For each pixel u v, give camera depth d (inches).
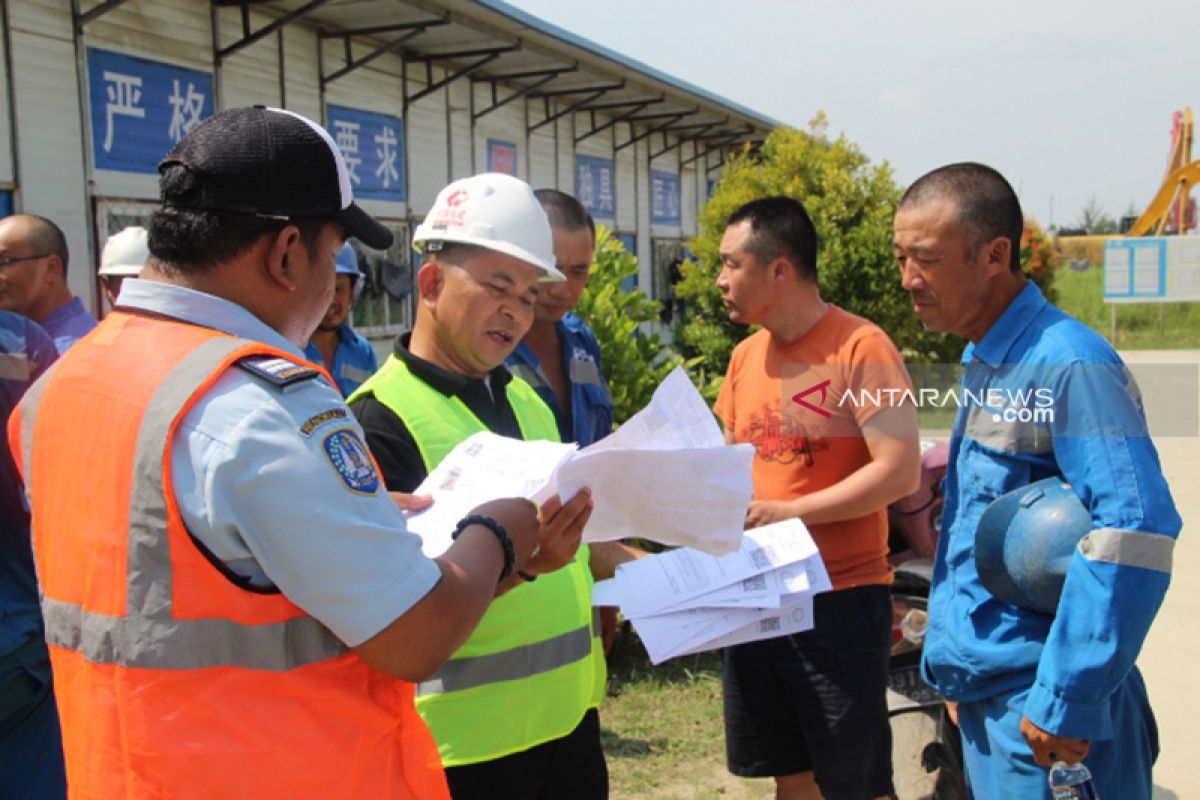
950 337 413.4
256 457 47.8
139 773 49.6
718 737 159.9
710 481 65.4
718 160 758.5
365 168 367.9
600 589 88.7
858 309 410.0
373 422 78.2
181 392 48.7
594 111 554.9
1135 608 70.2
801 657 109.5
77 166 251.4
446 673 75.9
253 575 49.7
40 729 101.3
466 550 55.3
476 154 444.1
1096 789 78.6
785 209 111.2
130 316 53.7
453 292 79.1
